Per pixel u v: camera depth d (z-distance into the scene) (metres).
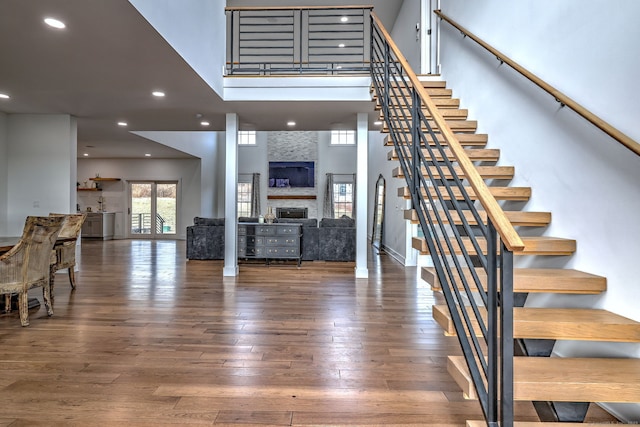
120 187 11.88
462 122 3.80
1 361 2.58
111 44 3.26
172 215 11.89
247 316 3.69
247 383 2.30
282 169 13.15
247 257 7.13
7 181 5.70
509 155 3.18
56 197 5.67
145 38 3.14
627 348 1.91
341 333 3.22
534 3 2.87
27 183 5.68
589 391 1.51
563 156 2.46
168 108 5.45
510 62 2.94
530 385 1.51
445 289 1.97
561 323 1.78
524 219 2.61
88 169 11.89
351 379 2.37
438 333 3.24
